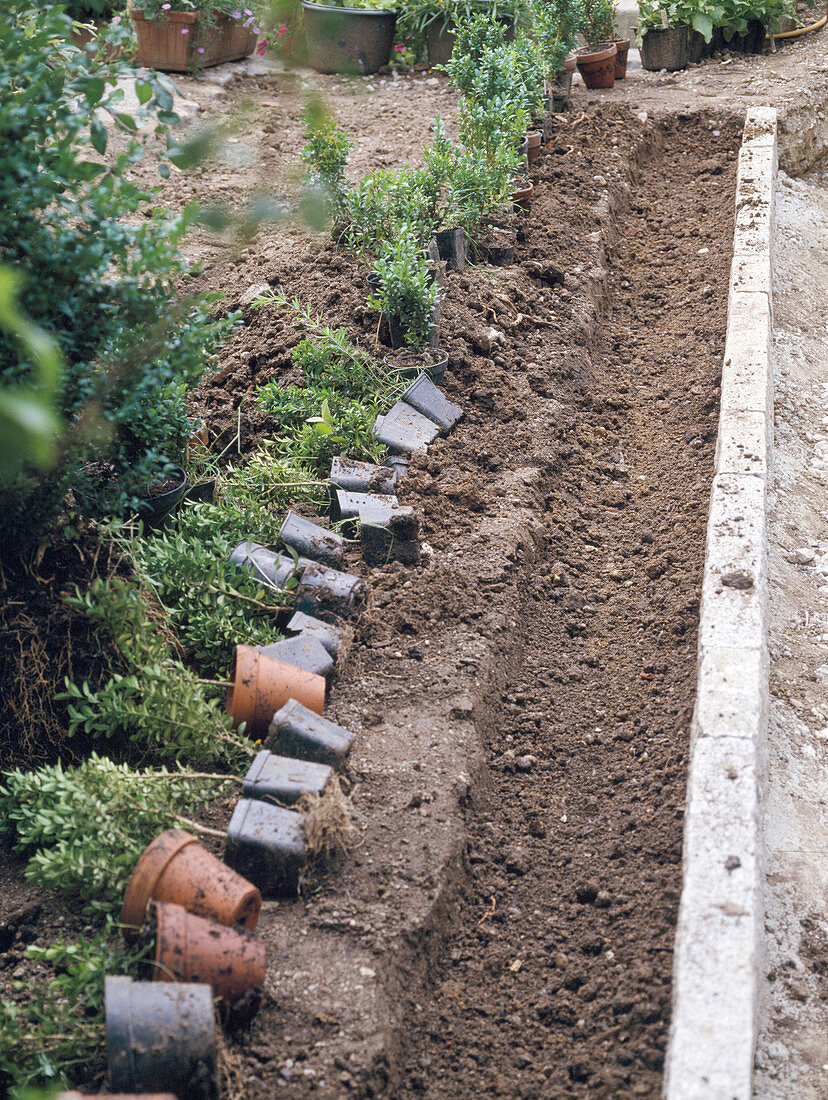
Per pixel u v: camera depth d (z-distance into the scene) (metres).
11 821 3.22
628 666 4.09
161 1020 2.24
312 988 2.63
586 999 2.83
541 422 5.27
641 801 3.43
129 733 3.34
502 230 6.67
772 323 6.59
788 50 11.48
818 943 3.18
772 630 4.47
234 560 3.83
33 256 2.85
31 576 3.30
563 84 9.45
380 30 10.39
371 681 3.65
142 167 7.70
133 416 3.31
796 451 5.76
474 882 3.17
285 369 5.29
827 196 9.48
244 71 9.93
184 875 2.57
